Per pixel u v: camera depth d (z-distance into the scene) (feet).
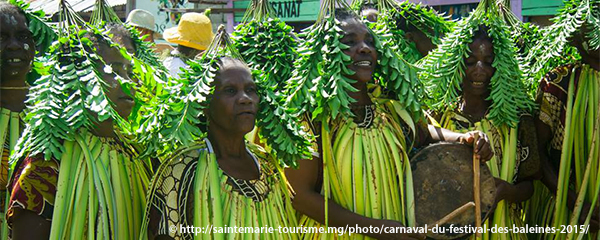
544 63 11.98
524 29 13.46
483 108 11.27
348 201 9.76
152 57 12.13
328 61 9.36
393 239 9.57
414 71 10.10
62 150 7.97
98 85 8.11
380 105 10.31
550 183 11.78
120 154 8.62
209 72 8.02
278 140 8.50
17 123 9.41
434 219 9.95
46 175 7.83
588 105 11.61
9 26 9.05
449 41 11.02
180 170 8.00
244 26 11.07
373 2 13.53
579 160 11.68
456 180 10.11
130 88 8.66
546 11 22.97
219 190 8.01
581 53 11.62
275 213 8.65
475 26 10.86
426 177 10.00
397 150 10.00
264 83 8.77
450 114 11.23
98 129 8.39
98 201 8.15
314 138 9.27
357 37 9.42
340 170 9.76
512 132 11.16
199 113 7.91
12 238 7.83
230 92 8.07
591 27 11.14
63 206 7.88
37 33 9.51
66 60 8.29
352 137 9.83
